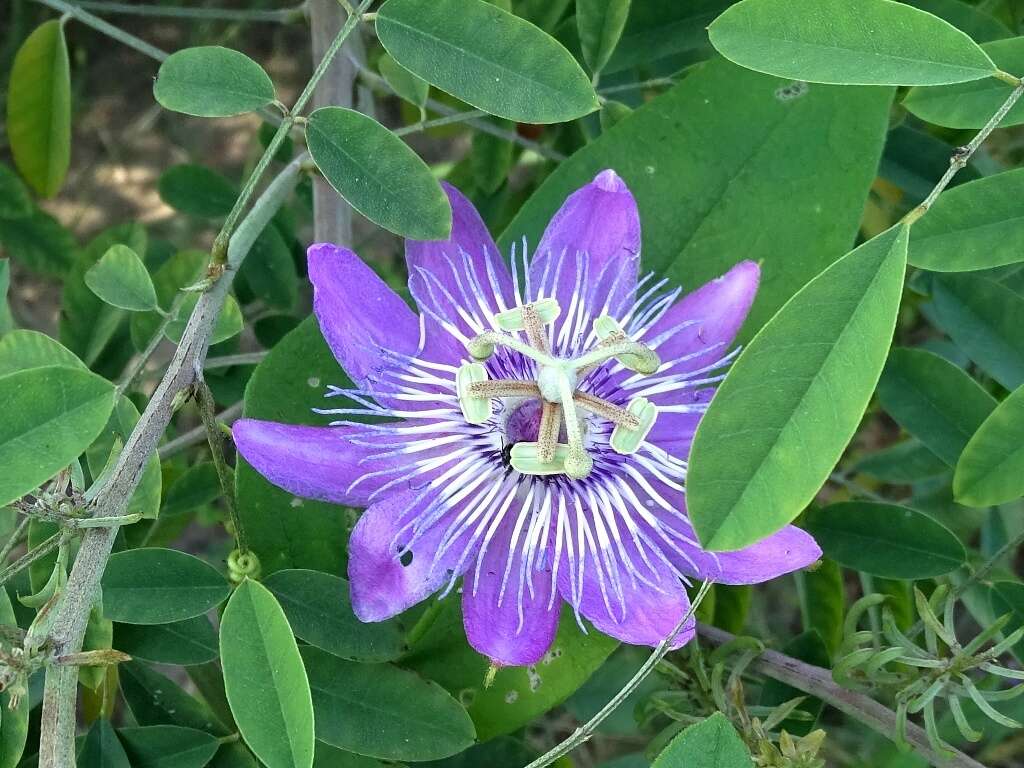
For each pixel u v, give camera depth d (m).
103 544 0.17
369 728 0.21
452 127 0.35
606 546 0.20
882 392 0.25
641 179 0.24
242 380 0.30
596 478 0.21
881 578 0.28
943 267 0.20
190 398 0.19
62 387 0.15
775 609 0.46
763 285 0.24
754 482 0.15
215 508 0.36
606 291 0.22
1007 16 0.28
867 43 0.17
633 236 0.22
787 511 0.15
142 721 0.23
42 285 0.50
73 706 0.16
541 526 0.20
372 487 0.20
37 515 0.17
